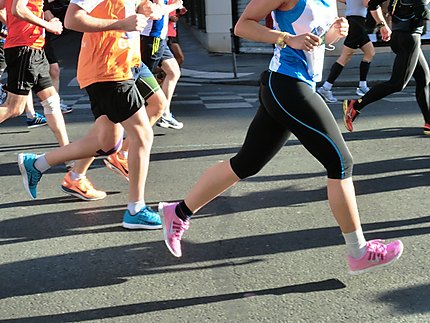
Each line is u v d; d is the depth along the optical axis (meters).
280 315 3.07
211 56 19.22
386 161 6.01
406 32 6.38
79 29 3.79
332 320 3.01
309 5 3.08
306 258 3.76
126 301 3.28
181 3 4.50
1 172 6.00
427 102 6.96
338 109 9.45
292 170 5.79
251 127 3.40
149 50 6.51
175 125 7.92
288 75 3.17
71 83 13.63
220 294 3.32
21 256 3.91
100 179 5.63
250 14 3.16
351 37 10.00
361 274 3.50
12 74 5.65
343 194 3.24
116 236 4.22
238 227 4.32
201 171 5.89
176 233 3.64
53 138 7.60
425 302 3.15
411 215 4.46
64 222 4.50
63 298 3.33
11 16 5.55
